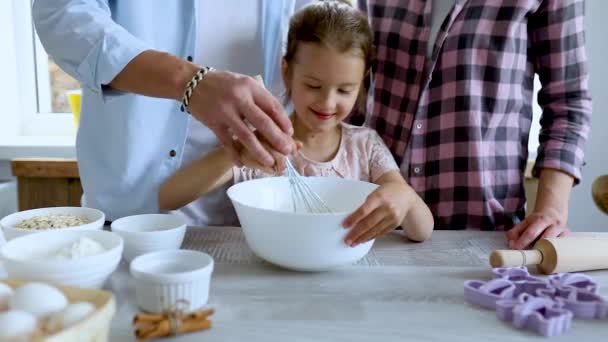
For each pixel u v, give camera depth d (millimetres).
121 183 1078
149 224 891
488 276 799
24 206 1645
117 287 726
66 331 442
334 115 1060
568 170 1074
